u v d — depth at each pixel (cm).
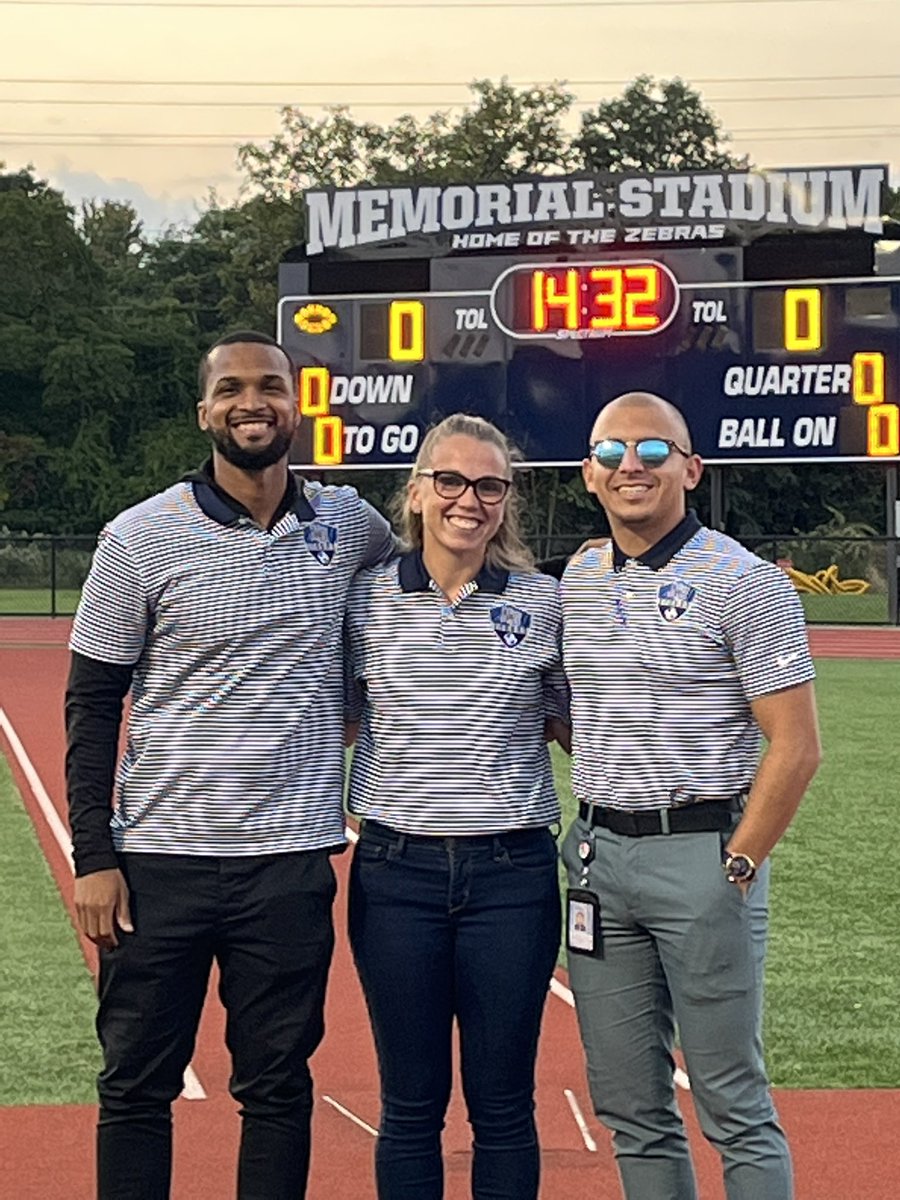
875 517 5131
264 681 436
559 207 2614
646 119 5728
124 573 436
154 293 6350
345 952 834
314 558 443
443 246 2642
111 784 444
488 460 435
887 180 2583
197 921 438
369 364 2653
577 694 439
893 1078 637
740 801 429
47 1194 516
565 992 764
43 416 5541
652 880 425
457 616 439
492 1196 441
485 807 436
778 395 2594
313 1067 647
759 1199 423
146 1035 442
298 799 439
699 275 2595
